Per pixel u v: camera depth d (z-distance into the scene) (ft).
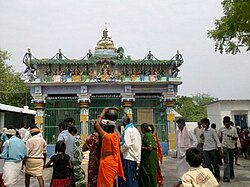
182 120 28.40
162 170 45.62
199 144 35.29
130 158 23.98
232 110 83.92
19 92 119.44
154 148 26.50
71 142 25.53
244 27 38.65
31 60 71.77
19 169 26.86
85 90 70.95
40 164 27.91
